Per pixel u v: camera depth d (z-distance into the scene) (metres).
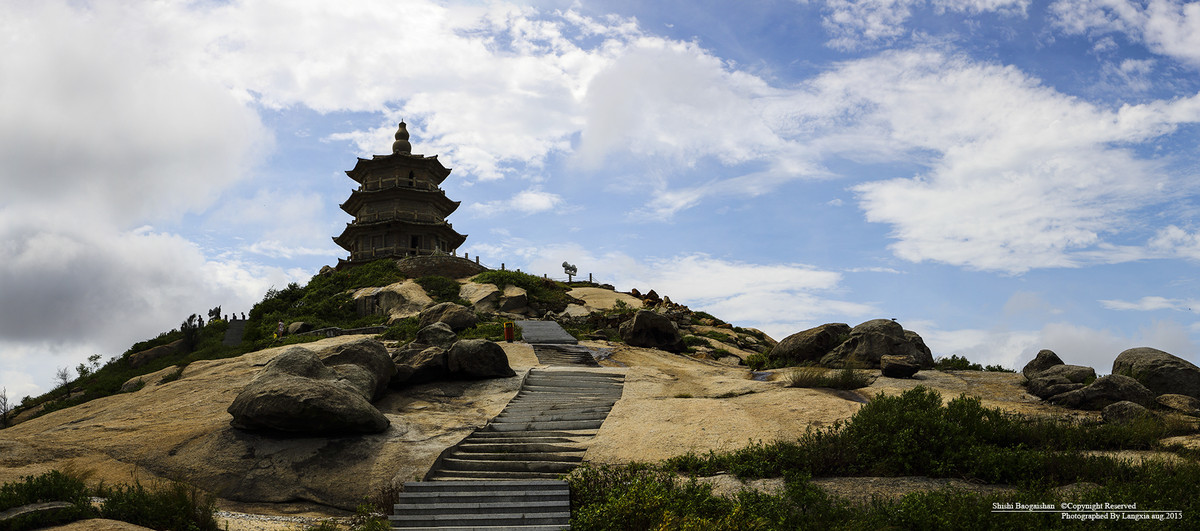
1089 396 20.91
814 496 12.95
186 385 25.33
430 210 74.38
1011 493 12.77
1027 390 23.36
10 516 11.51
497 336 36.44
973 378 25.12
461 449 18.81
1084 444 16.30
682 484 14.66
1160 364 22.80
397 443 18.59
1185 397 20.44
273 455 18.00
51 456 17.86
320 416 18.16
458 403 22.80
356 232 72.31
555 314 48.44
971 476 14.36
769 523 12.20
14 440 18.30
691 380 25.61
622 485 14.79
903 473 14.81
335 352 22.98
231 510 15.96
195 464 17.78
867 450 15.27
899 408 16.56
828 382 23.25
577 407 21.50
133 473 17.38
